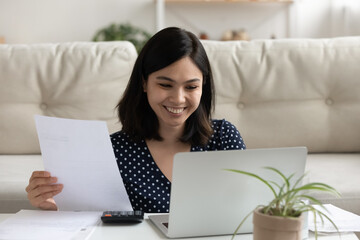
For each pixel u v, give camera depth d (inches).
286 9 172.7
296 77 83.0
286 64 83.2
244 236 37.3
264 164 35.5
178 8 171.9
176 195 35.2
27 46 85.2
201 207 36.0
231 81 83.0
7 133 82.6
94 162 40.0
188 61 44.5
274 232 29.3
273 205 31.3
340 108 84.0
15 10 164.9
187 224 36.3
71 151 39.7
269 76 82.9
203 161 34.6
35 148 83.6
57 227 37.8
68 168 40.5
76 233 36.5
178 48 44.0
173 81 44.4
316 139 83.9
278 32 173.6
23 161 78.7
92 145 39.3
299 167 36.2
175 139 51.6
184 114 46.4
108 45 84.9
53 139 39.5
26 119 82.7
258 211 30.7
